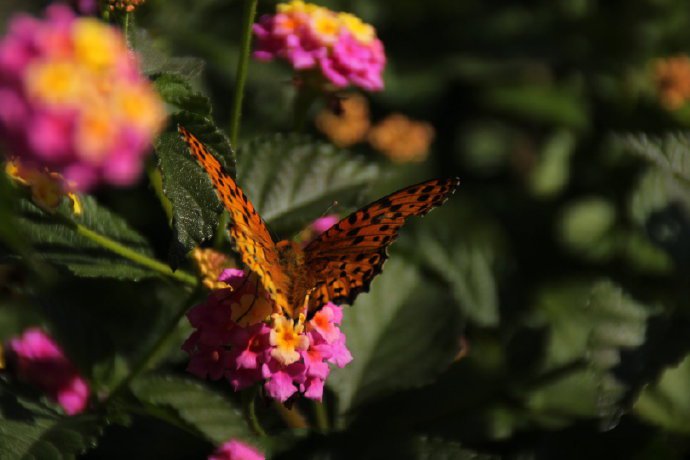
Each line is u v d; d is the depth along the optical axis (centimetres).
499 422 78
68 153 65
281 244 74
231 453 73
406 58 107
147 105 66
